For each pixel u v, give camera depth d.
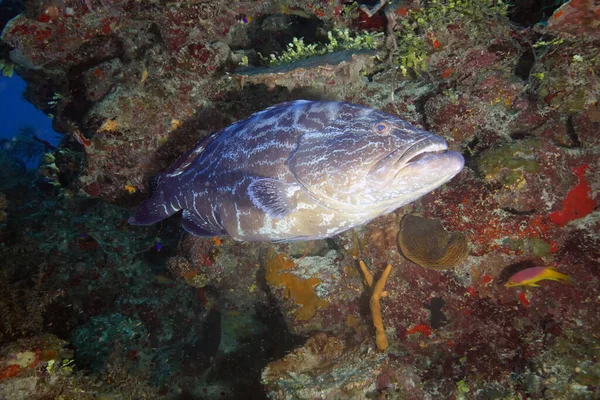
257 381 1.48
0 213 1.52
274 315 1.57
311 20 1.61
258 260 1.52
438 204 1.18
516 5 1.28
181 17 1.29
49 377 1.03
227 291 1.57
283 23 1.62
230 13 1.38
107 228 1.63
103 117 1.25
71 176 1.59
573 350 1.02
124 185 1.37
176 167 1.23
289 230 1.08
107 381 1.19
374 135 0.96
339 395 1.07
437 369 1.18
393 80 1.31
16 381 1.00
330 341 1.20
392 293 1.26
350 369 1.12
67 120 1.48
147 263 1.70
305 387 1.09
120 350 1.31
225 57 1.30
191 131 1.32
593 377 0.99
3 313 1.08
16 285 1.17
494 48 1.25
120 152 1.31
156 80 1.27
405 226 1.22
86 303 1.48
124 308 1.53
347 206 1.00
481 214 1.12
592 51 1.09
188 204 1.23
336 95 1.32
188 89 1.29
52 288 1.34
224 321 1.63
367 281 1.27
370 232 1.28
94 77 1.31
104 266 1.55
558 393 1.00
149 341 1.45
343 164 0.97
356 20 1.39
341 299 1.35
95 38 1.37
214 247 1.48
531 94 1.19
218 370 1.56
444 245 1.15
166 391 1.49
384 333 1.20
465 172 1.17
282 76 1.25
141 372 1.33
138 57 1.38
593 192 1.08
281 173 1.03
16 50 1.37
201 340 1.66
